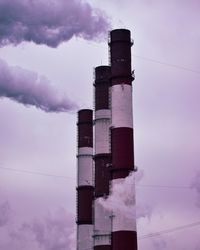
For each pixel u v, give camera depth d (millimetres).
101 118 88750
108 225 81688
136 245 68625
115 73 73125
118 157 69938
